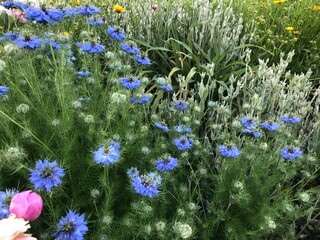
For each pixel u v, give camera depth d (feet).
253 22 3.09
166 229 1.38
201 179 1.90
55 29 1.98
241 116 2.05
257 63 3.11
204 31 3.01
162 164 1.46
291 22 3.35
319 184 2.15
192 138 1.84
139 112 1.85
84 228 1.02
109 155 1.22
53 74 1.92
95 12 1.96
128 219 1.36
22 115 1.45
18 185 1.28
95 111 1.76
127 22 3.08
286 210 1.68
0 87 1.47
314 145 2.21
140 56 1.98
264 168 1.76
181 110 2.06
